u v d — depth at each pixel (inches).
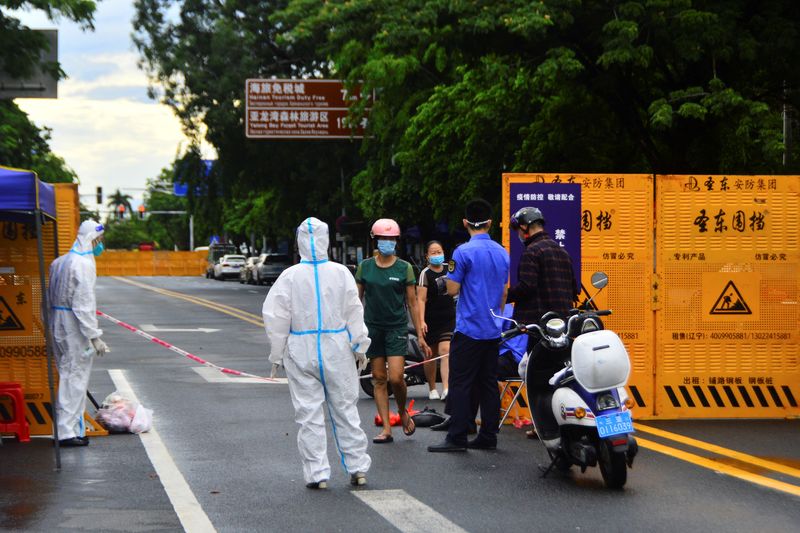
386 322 528.4
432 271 666.8
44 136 1985.7
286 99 2313.0
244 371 882.1
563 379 428.8
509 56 1258.0
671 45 1107.9
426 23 1171.3
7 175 470.9
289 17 1660.9
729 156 1293.1
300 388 423.2
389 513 378.9
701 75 1189.7
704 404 607.5
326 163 2603.3
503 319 503.5
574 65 1101.1
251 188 2773.1
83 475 450.6
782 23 1090.7
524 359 471.8
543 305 493.4
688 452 498.3
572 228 594.9
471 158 1670.8
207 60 2516.0
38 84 1253.7
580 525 361.4
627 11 1078.4
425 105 1700.3
